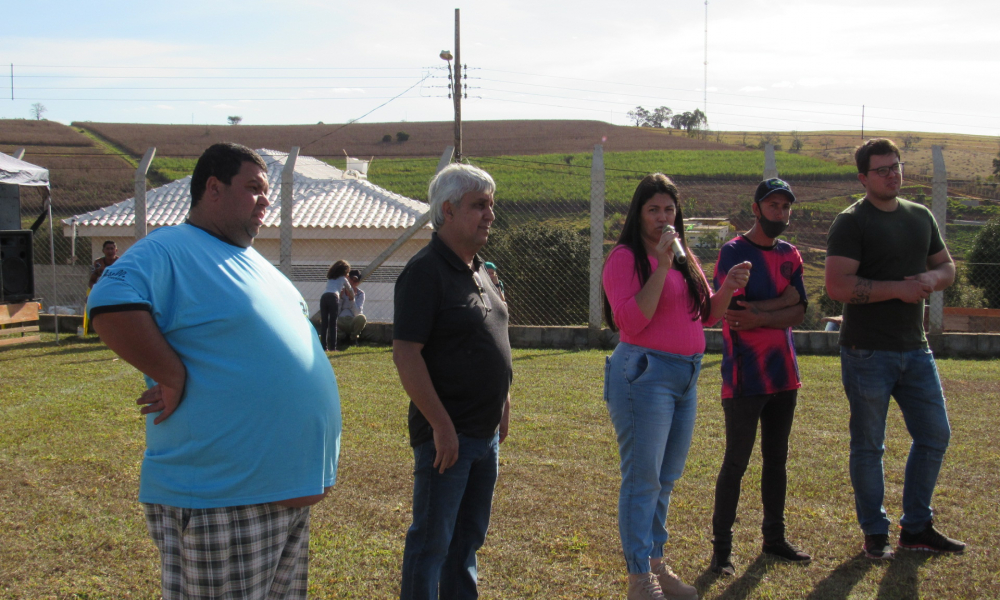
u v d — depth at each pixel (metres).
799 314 3.24
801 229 20.23
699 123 73.25
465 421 2.51
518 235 10.50
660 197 2.95
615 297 2.93
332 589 3.02
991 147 47.22
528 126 68.94
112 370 7.91
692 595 2.95
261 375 2.04
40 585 3.04
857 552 3.35
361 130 70.06
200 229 2.12
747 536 3.53
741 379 3.18
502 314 2.69
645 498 2.90
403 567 2.51
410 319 2.41
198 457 1.99
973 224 10.95
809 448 4.82
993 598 2.90
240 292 2.05
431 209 2.55
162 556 2.07
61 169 49.59
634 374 2.89
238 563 2.05
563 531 3.57
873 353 3.34
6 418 5.71
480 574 3.14
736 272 2.97
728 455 3.22
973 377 7.12
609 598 2.96
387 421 5.61
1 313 10.12
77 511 3.82
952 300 10.90
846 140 64.62
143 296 1.91
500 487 4.16
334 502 3.94
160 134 66.44
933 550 3.33
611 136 64.50
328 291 9.68
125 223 18.08
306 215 17.52
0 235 9.80
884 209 3.39
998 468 4.36
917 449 3.37
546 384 7.03
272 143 65.56
